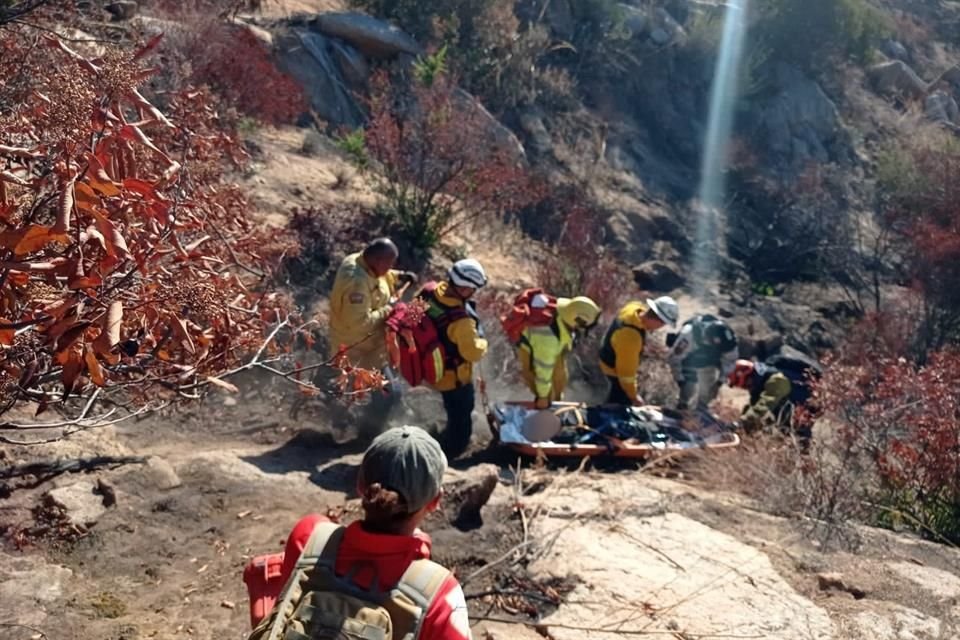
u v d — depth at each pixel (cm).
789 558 519
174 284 293
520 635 423
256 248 525
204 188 385
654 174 2244
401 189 1198
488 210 1351
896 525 665
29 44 394
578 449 672
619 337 774
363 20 1738
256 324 385
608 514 542
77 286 233
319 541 216
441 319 641
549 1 2378
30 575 423
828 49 2891
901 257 2089
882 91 3025
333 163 1327
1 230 235
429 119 1226
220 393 731
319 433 668
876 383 823
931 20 3666
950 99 3086
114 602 420
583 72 2369
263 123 1277
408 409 721
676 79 2547
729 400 1088
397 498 211
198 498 519
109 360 247
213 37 1143
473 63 1950
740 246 2128
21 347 278
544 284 1234
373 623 200
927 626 460
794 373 864
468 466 660
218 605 427
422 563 212
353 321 637
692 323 912
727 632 434
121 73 272
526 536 496
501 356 935
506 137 1705
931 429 699
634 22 2552
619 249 1859
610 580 467
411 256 1174
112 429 625
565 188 1858
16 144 289
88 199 238
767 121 2603
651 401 982
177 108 412
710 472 669
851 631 447
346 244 1069
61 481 507
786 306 1891
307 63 1590
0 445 520
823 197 2242
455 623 206
